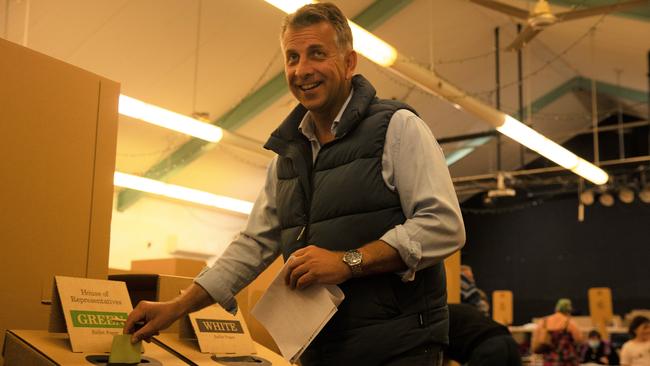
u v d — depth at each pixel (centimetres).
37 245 185
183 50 725
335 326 143
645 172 1139
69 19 627
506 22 909
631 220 1270
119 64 705
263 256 166
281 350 136
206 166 946
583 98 1204
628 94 1120
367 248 134
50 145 191
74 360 143
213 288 156
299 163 154
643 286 1244
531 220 1360
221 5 686
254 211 171
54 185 191
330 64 147
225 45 741
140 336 147
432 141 146
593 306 882
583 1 665
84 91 203
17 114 185
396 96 956
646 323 647
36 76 190
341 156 148
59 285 154
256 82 816
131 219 958
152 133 848
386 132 146
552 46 998
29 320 181
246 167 962
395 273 140
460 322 280
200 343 174
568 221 1325
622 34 812
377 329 140
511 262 1369
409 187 141
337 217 146
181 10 673
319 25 149
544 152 717
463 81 1023
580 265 1303
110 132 208
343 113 149
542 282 1334
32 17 603
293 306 138
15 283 179
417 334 140
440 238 136
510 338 280
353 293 142
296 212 152
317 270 132
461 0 819
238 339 187
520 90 990
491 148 1212
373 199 143
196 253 1025
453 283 350
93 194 201
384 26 824
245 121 838
